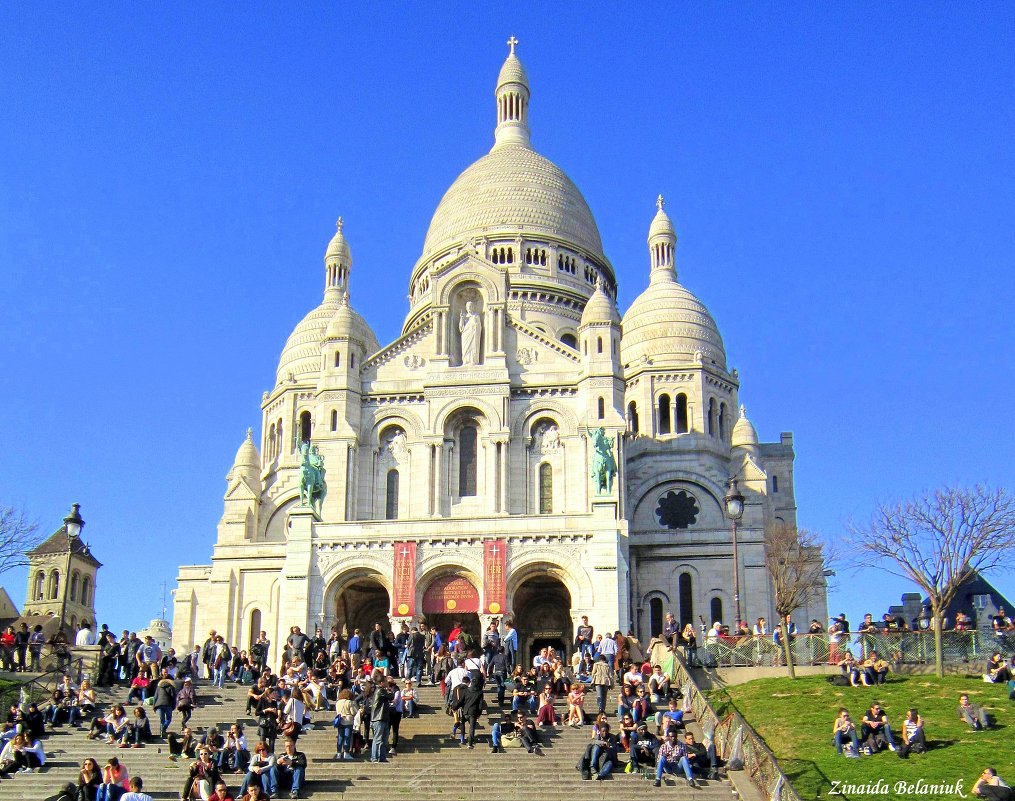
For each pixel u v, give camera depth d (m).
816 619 94.44
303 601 72.75
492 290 84.88
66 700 52.41
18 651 60.09
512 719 49.16
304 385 103.06
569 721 50.09
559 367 83.75
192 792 41.69
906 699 51.12
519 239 105.25
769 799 41.16
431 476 81.44
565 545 71.62
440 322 85.00
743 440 96.75
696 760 44.81
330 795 43.75
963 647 57.09
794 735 47.72
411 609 71.56
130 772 46.06
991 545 62.94
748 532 89.81
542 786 44.03
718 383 100.44
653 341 100.88
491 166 111.81
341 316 85.44
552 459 82.06
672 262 110.81
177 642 93.94
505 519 72.56
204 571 95.81
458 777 45.03
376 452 83.25
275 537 98.25
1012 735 45.78
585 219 110.94
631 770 45.19
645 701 49.31
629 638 68.44
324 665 57.34
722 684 57.50
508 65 122.94
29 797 43.94
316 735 50.09
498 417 82.06
